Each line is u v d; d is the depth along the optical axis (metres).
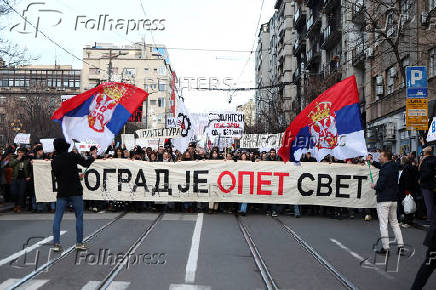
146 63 86.38
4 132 50.84
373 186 8.23
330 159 13.77
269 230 10.30
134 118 19.48
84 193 13.55
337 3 34.41
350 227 11.06
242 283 5.89
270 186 13.33
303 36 48.56
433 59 19.58
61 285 5.62
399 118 23.47
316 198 13.29
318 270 6.65
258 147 20.03
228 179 13.48
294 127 11.81
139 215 12.60
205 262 7.01
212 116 18.31
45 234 9.24
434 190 10.94
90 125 11.48
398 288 5.81
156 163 13.66
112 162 13.62
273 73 73.56
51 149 24.86
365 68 29.73
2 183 15.06
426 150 11.14
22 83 83.31
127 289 5.52
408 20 21.56
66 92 86.31
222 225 10.90
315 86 35.34
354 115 11.38
